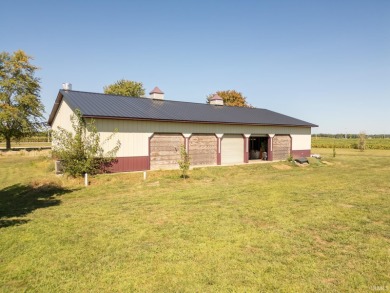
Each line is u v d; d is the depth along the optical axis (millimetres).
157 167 19203
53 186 13414
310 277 4832
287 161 25031
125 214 8781
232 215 8500
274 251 5863
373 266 5227
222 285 4578
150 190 13008
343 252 5840
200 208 9414
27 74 39406
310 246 6145
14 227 7602
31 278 4898
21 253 5898
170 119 18969
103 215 8719
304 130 28688
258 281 4691
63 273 5031
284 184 14281
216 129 22188
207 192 12234
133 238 6672
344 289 4469
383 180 15414
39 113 39688
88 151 16000
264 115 28266
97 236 6844
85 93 21125
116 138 17344
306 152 28969
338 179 15930
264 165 22656
